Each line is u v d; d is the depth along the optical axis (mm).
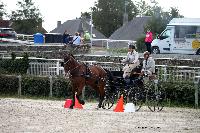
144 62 30906
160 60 44188
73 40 53344
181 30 50500
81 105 30766
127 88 30609
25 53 46594
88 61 45875
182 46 50500
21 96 39469
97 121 24141
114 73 31094
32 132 20344
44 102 34594
